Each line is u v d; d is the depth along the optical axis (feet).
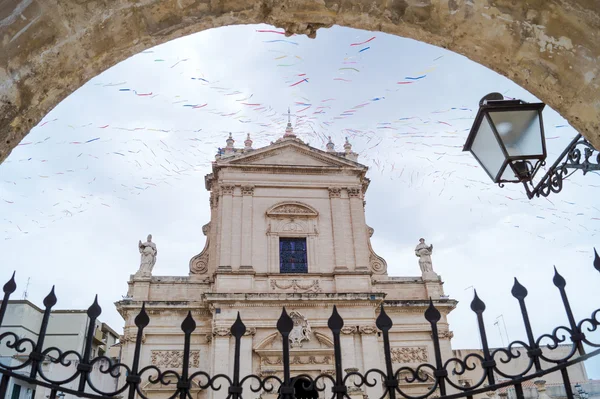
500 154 21.27
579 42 15.01
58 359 14.51
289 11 17.20
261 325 95.61
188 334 16.31
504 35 16.21
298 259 106.63
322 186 113.19
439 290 107.34
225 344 93.35
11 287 14.78
